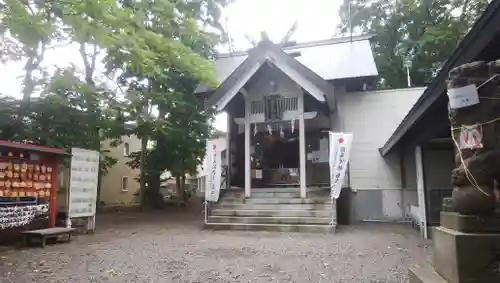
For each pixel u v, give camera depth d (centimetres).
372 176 1412
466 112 300
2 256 704
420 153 993
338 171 1049
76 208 986
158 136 1648
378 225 1260
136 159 2019
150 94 1532
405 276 532
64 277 540
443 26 1914
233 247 790
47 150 902
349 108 1465
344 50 1631
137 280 523
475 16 1789
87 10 560
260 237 945
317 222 1073
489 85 294
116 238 939
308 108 1434
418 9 2017
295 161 1497
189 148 1789
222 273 559
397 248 773
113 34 609
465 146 296
